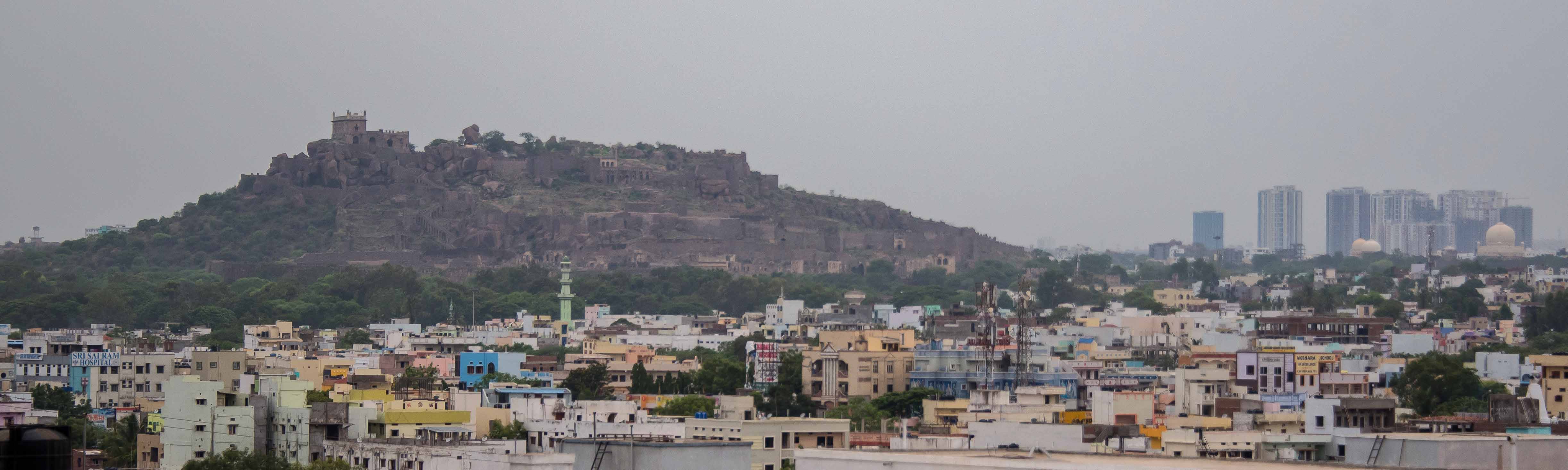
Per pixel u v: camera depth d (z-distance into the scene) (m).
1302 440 198.00
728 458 147.25
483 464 172.38
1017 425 171.00
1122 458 116.00
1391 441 143.88
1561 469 139.38
